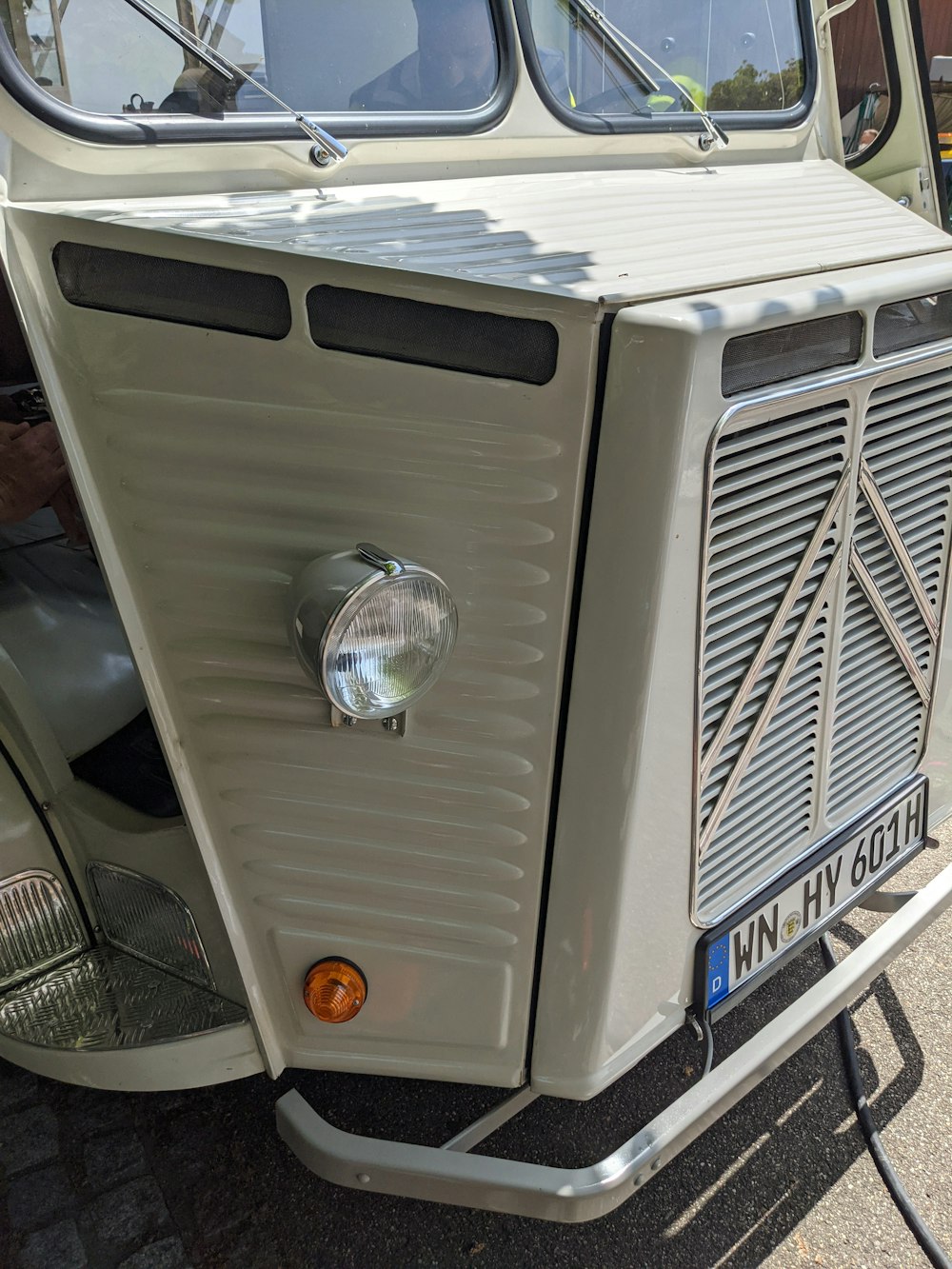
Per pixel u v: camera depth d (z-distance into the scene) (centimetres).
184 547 136
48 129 134
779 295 125
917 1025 231
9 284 125
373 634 117
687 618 130
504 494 122
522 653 130
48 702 182
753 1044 161
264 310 122
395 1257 184
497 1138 206
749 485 132
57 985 180
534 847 141
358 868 148
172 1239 188
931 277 147
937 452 169
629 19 192
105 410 132
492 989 151
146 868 168
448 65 171
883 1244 185
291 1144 157
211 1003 169
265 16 151
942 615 187
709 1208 193
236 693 141
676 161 201
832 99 230
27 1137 208
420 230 138
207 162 148
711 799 152
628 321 112
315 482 128
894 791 196
